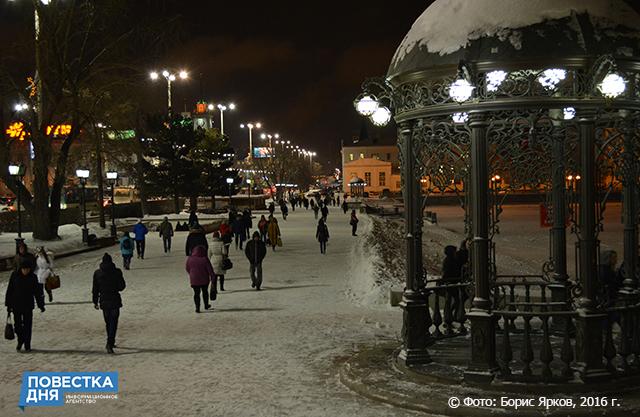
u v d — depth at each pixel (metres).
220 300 16.34
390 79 8.84
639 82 7.79
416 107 8.43
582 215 7.73
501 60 7.56
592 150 7.65
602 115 8.88
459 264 11.76
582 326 7.66
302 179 148.00
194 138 59.94
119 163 40.53
